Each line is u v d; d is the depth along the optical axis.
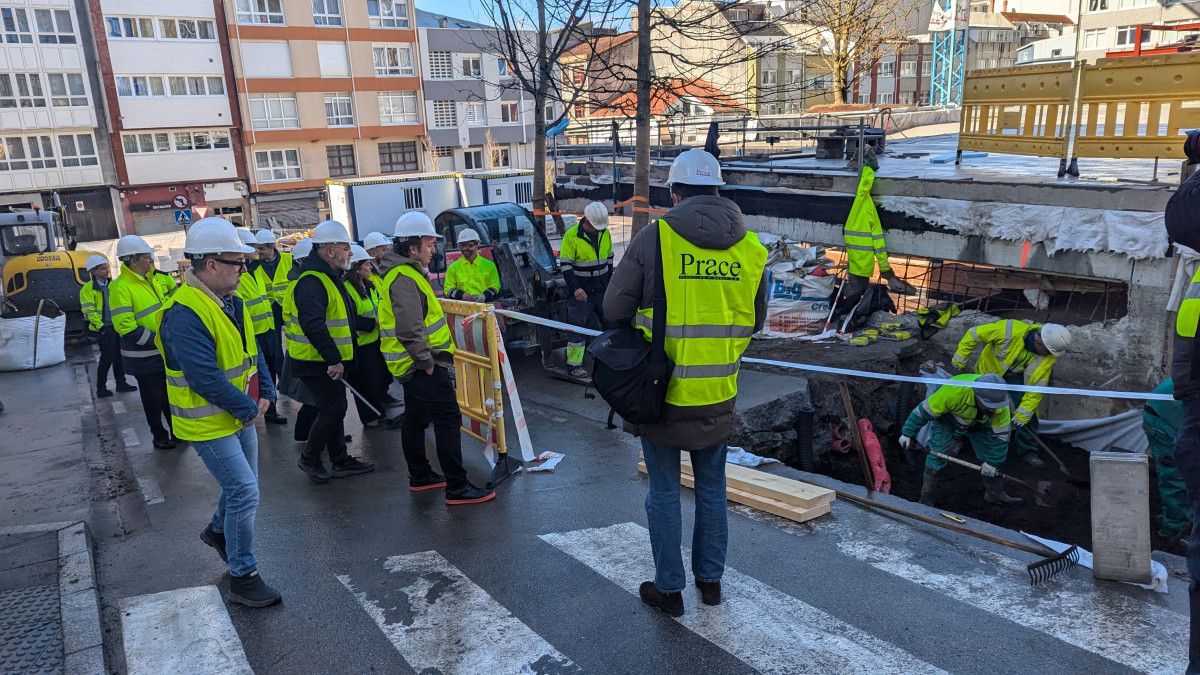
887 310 9.79
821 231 10.63
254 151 41.03
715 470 3.45
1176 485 5.98
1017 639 3.24
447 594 3.80
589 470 5.68
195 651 3.34
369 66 43.31
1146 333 7.56
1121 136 7.67
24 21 34.91
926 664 3.07
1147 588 3.64
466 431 6.22
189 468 6.43
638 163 9.83
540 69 10.64
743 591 3.72
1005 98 9.02
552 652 3.25
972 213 8.66
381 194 21.09
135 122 37.66
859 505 4.81
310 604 3.76
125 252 6.66
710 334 3.11
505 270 9.17
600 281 8.52
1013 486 7.34
